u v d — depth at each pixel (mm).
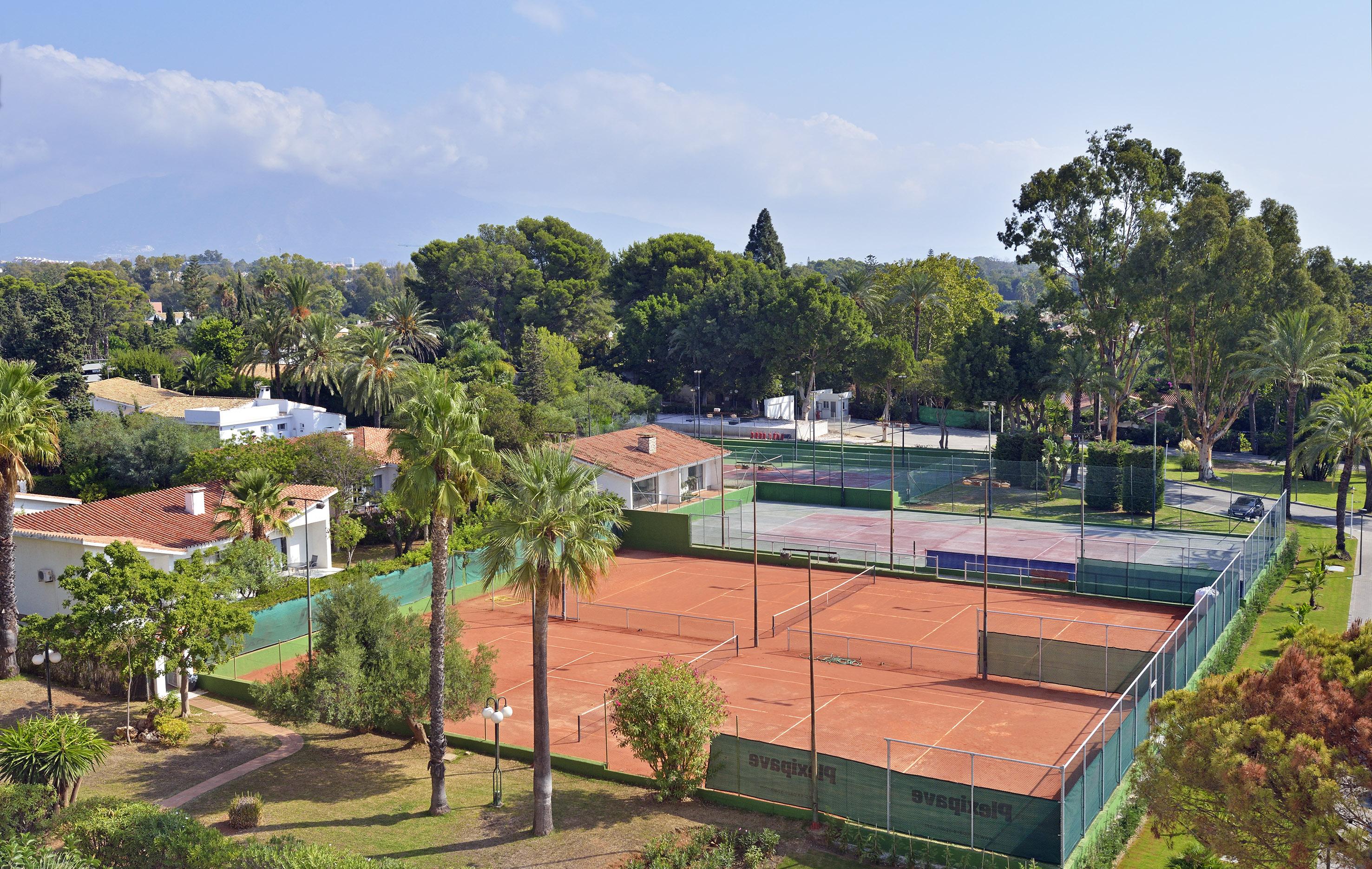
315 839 29688
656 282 172125
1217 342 88125
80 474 73062
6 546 42750
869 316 145500
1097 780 29562
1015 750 36312
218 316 170250
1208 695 23844
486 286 163000
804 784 31109
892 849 28547
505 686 44938
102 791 33000
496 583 63344
